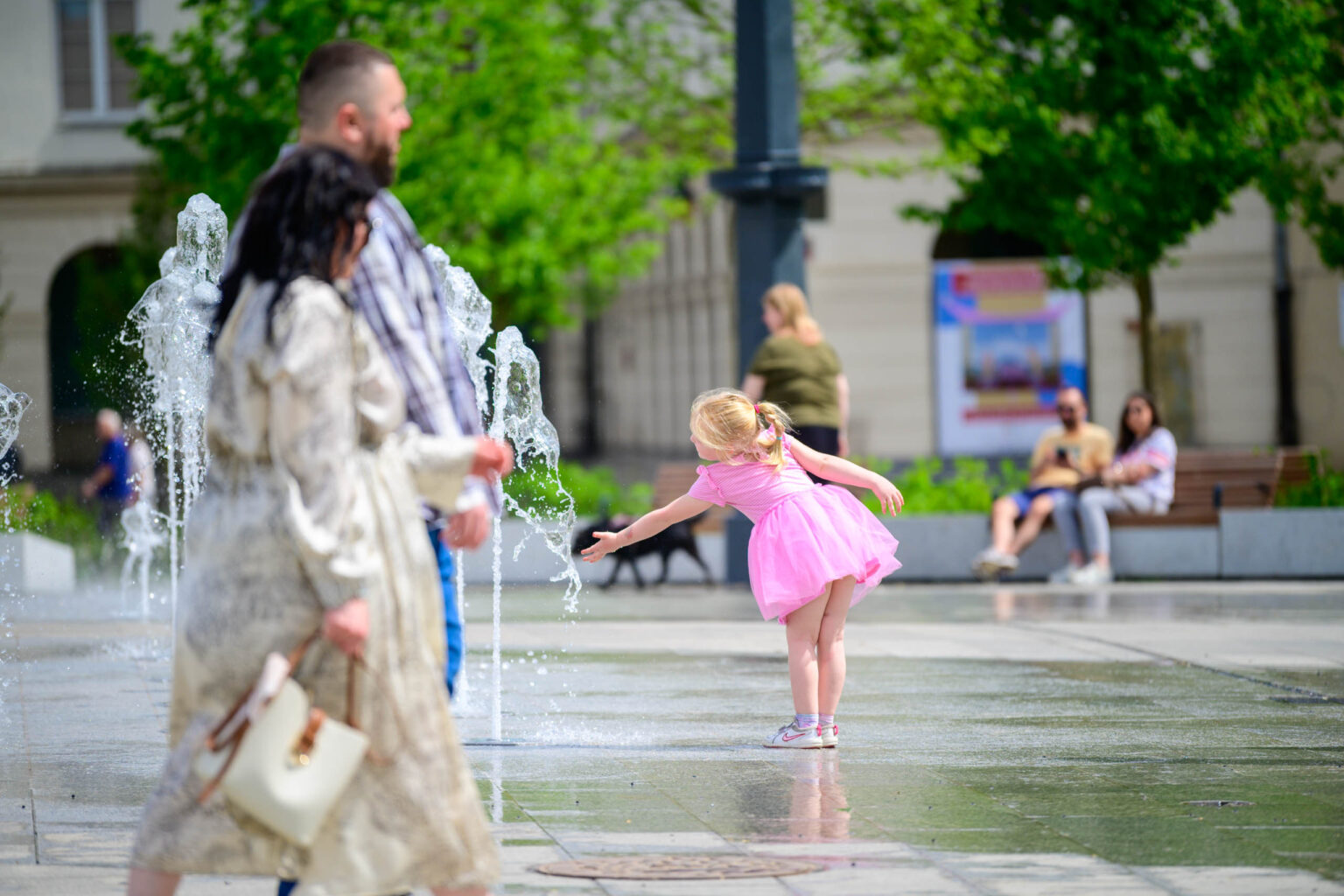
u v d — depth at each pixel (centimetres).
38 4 9969
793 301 3375
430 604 963
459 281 2617
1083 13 5097
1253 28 4975
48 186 10044
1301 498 4388
